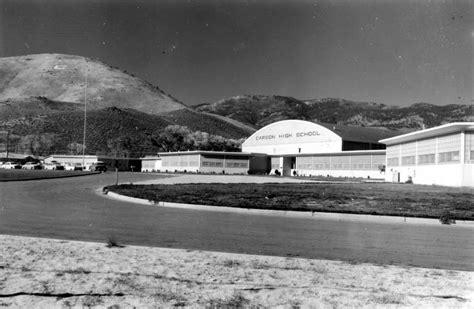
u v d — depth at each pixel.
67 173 53.72
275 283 6.55
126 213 15.81
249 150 86.12
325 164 66.94
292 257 8.48
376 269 7.50
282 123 79.31
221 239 10.48
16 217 13.71
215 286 6.34
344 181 48.34
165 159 81.25
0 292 5.90
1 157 90.69
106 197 23.80
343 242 10.42
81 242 9.32
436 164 37.66
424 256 8.87
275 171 74.88
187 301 5.71
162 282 6.46
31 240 9.38
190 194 24.00
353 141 70.19
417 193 26.95
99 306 5.49
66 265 7.25
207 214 16.12
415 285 6.57
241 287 6.32
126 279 6.55
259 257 8.30
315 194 25.20
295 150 76.38
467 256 8.91
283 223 13.90
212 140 126.81
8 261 7.44
